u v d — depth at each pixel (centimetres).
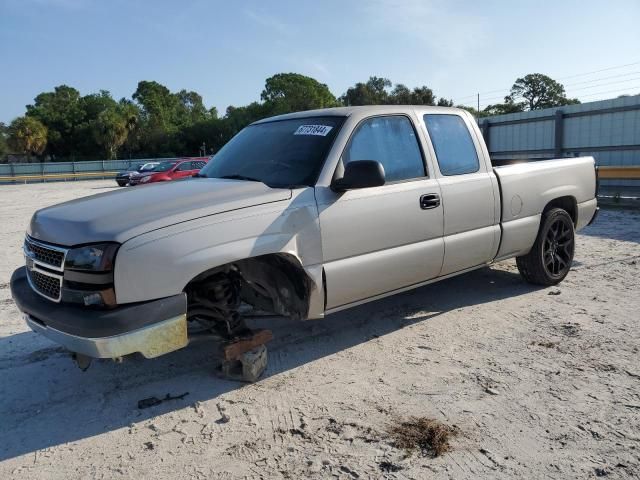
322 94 8469
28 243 369
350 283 401
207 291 367
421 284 466
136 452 307
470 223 484
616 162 1332
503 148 1662
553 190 574
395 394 363
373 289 421
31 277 362
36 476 288
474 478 272
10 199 2305
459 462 286
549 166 575
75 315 309
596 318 491
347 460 291
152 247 311
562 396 351
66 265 317
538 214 560
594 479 268
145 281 310
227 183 389
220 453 303
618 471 274
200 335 373
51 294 337
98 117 6700
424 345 446
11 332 508
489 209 501
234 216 341
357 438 312
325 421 332
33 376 410
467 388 367
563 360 405
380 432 317
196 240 325
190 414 348
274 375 400
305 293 382
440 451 296
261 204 354
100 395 378
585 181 625
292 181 391
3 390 388
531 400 347
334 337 471
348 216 394
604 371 385
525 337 454
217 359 430
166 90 9144
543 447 296
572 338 447
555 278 595
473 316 512
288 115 479
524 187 539
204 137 7394
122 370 416
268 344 459
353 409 345
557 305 534
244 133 497
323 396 364
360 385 378
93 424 340
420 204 439
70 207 370
